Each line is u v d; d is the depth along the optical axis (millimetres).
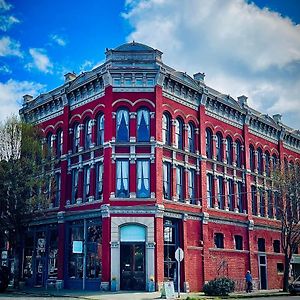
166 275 30766
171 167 32625
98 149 32531
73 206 33719
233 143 39656
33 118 40250
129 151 31250
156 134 31422
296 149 50000
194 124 35500
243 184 40250
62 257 33594
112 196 30422
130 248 29812
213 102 37625
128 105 31938
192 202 34250
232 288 29578
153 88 32125
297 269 45906
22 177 32531
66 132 35750
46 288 33719
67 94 36188
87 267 31766
